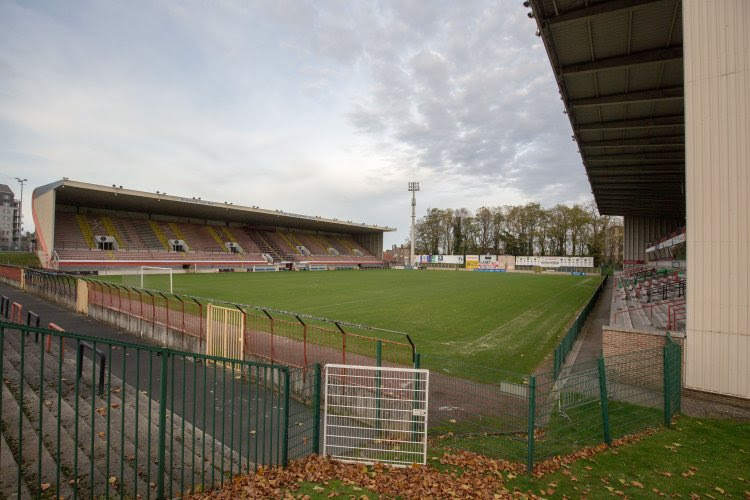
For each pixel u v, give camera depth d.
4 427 5.01
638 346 9.77
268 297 24.53
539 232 80.69
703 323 8.92
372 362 10.16
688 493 5.00
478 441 6.34
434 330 15.62
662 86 16.53
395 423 6.44
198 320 12.74
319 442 6.30
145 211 51.16
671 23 12.70
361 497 4.38
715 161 8.77
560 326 17.05
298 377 8.47
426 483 4.82
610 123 20.19
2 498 3.51
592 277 54.62
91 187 36.94
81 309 17.77
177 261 47.78
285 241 67.25
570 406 6.93
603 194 36.88
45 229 39.75
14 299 21.12
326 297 25.02
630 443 6.46
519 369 10.67
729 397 8.59
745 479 5.43
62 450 4.63
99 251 42.41
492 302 24.53
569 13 12.51
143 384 8.77
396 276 49.75
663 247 33.25
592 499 4.73
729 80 8.61
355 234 85.50
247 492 4.25
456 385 8.95
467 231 90.69
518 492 4.73
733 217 8.59
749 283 8.43
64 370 8.30
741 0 8.49
